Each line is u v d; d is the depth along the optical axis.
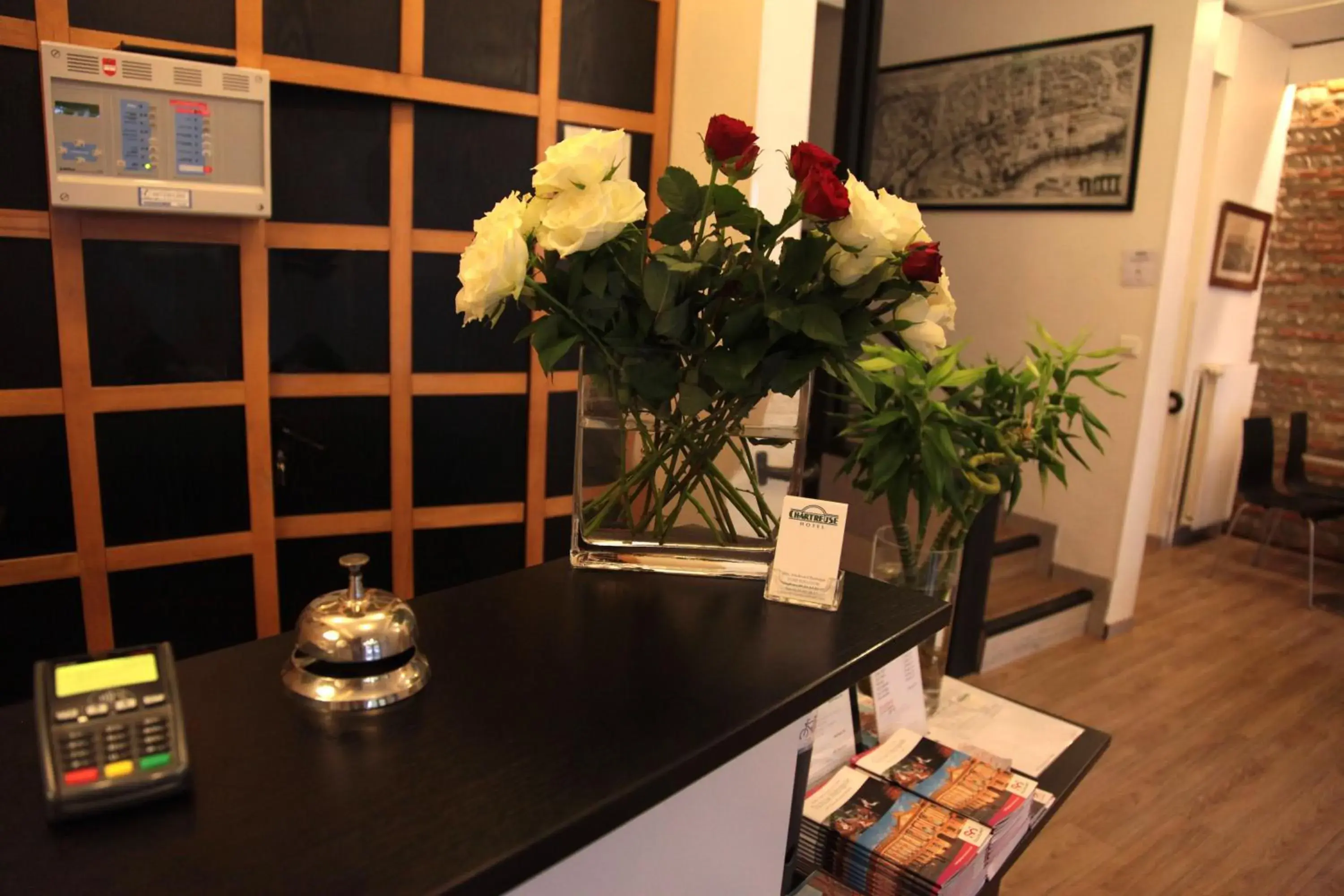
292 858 0.58
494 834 0.62
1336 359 4.91
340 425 2.10
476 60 2.06
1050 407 1.59
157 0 1.75
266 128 1.80
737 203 0.93
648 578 1.11
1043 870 2.29
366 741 0.73
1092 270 3.69
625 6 2.22
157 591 1.95
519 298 0.96
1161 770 2.78
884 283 0.96
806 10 2.16
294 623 2.14
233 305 1.91
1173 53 3.36
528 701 0.80
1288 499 4.32
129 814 0.62
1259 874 2.31
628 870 0.76
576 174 0.89
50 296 1.75
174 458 1.92
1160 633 3.85
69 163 1.67
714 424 1.07
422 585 2.26
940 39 4.14
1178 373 4.88
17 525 1.80
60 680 0.67
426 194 2.09
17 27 1.65
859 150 3.13
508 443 2.29
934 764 1.28
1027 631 3.54
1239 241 4.84
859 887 1.10
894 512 1.51
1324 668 3.55
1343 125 4.77
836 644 0.95
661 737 0.75
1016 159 3.89
